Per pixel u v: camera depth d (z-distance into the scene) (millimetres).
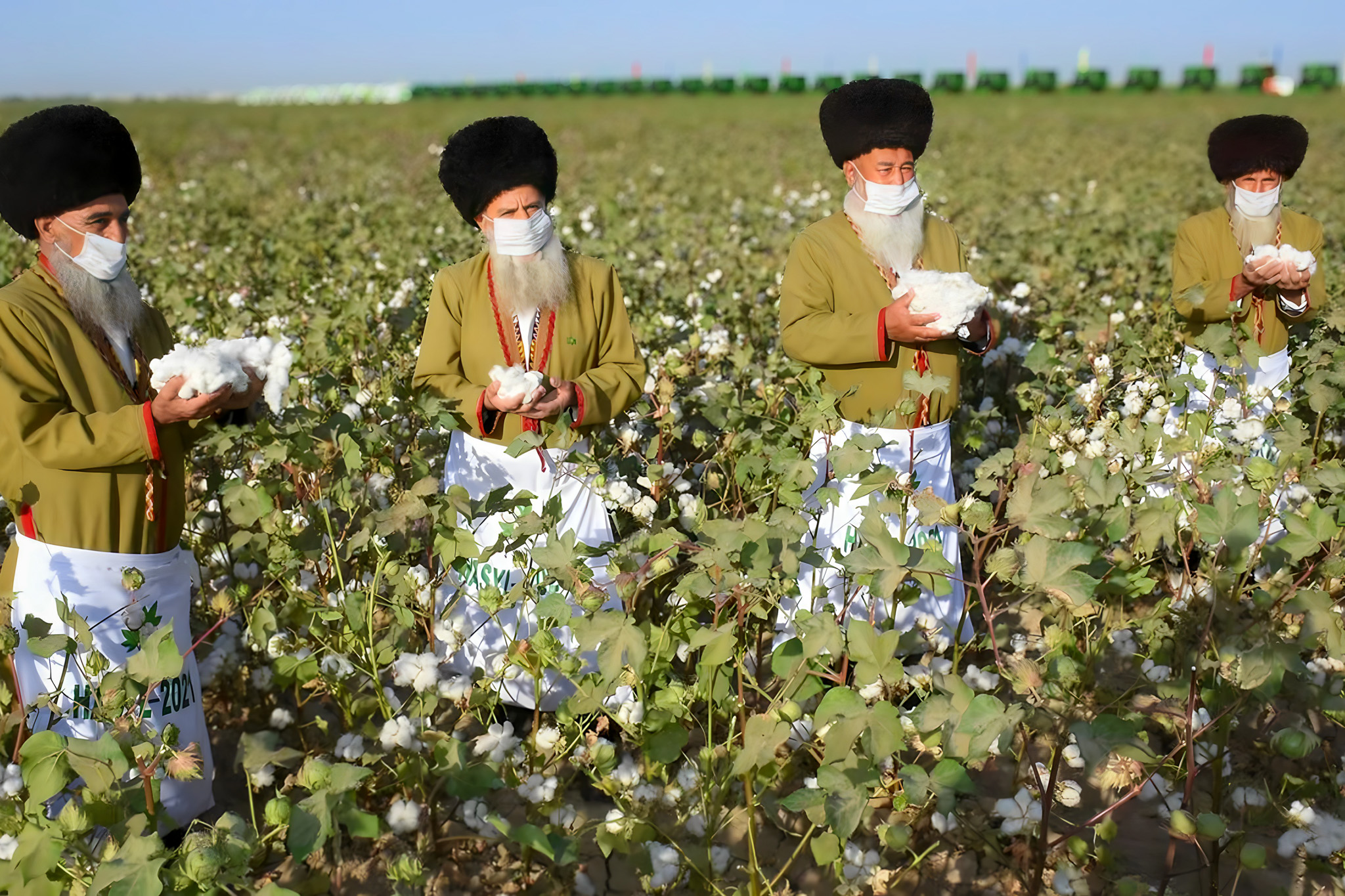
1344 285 5875
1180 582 3176
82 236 2344
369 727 2580
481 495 2975
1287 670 2207
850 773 1938
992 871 2494
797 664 2277
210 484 3293
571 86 63812
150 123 36750
